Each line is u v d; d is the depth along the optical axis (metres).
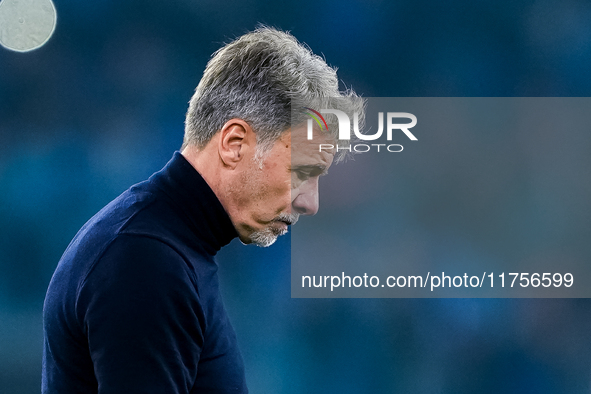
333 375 17.77
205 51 20.38
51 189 20.69
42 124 20.62
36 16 18.33
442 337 18.03
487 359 17.78
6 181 20.62
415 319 17.97
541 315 17.92
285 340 18.34
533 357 17.67
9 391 16.50
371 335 18.02
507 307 18.02
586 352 17.58
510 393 17.38
